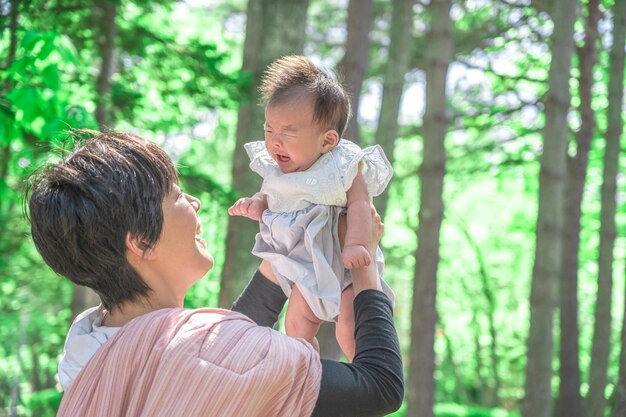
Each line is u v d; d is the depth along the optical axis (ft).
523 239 56.44
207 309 4.95
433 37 28.37
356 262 5.92
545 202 25.00
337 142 6.51
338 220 6.55
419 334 28.73
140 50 23.80
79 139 5.66
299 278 6.45
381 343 5.40
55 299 36.76
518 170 42.11
